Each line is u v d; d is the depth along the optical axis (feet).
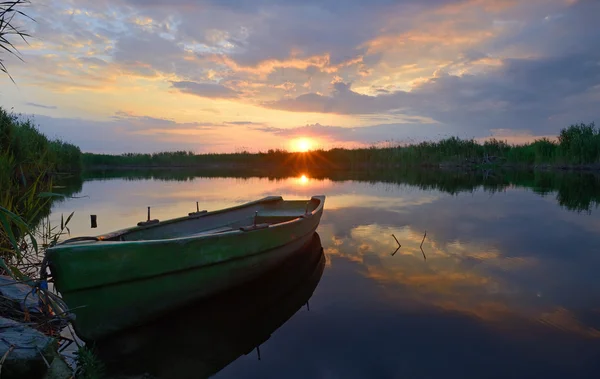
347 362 12.09
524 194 51.62
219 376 11.52
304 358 12.42
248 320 15.25
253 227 17.87
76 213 37.88
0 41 13.92
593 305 15.67
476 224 32.40
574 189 56.34
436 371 11.38
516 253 23.43
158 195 52.39
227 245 16.14
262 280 19.89
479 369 11.41
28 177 26.53
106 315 13.26
